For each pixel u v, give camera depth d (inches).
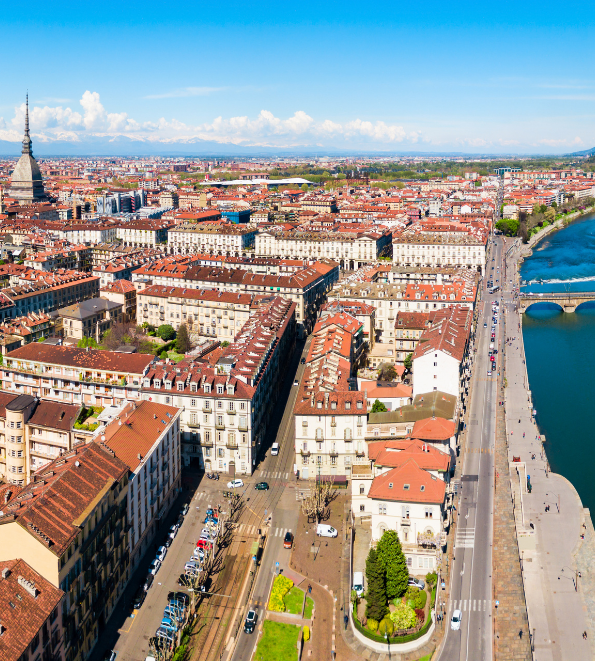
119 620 7332.7
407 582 7549.2
